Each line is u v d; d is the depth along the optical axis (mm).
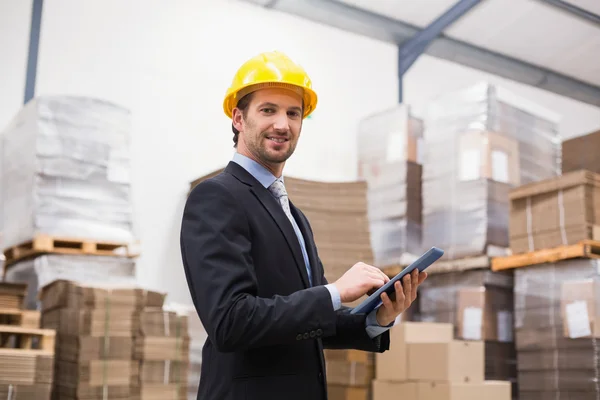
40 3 6457
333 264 5801
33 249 5254
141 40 6891
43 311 5340
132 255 5605
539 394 5566
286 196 1813
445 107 6453
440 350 5293
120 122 5723
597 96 10414
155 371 4887
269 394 1548
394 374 5578
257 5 7707
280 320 1472
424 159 6555
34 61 6324
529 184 5754
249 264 1565
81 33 6590
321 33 8117
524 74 9695
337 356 5809
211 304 1494
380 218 6758
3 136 6113
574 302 5406
